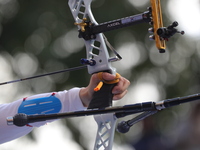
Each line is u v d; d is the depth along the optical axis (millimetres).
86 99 16969
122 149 36719
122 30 41219
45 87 39562
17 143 37812
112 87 16125
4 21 40812
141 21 15461
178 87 41188
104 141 15961
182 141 17031
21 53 40312
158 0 15250
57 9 40906
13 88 39562
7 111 17359
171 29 14977
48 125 38281
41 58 39719
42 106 17266
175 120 37781
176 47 42000
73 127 38500
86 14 16625
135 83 40562
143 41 41500
